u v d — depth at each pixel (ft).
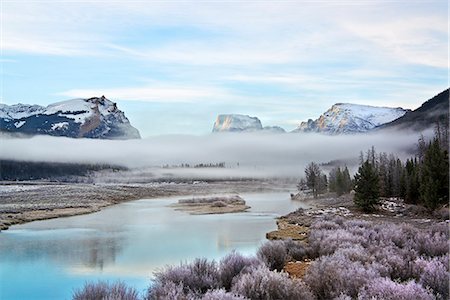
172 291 29.35
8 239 94.43
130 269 58.75
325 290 29.60
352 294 28.17
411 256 42.09
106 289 29.96
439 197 123.65
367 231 65.51
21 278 54.44
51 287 49.34
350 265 32.96
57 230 111.86
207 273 35.96
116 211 186.91
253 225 120.57
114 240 91.09
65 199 235.81
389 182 191.11
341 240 53.31
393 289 25.89
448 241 48.03
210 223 128.16
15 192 280.72
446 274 29.22
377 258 40.09
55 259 68.54
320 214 133.39
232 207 207.00
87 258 69.05
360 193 138.92
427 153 129.29
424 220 108.37
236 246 78.07
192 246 79.20
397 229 67.10
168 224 126.21
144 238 93.61
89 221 137.80
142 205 234.17
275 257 45.47
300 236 84.69
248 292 28.60
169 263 61.67
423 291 25.76
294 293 28.12
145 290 39.50
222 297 26.02
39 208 174.50
